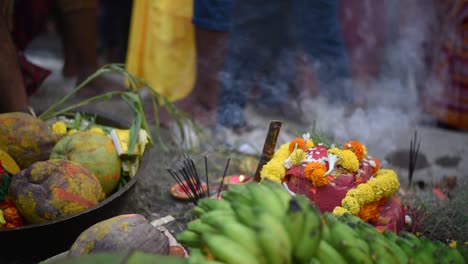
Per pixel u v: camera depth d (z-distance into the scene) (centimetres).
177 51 350
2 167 214
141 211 258
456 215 248
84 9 386
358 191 189
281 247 126
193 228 144
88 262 132
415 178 310
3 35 271
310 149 203
